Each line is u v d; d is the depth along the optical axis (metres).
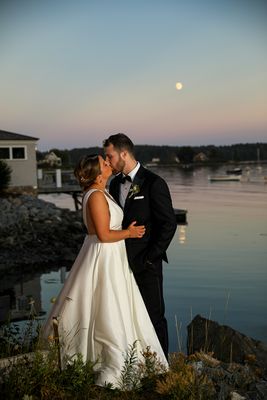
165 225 4.32
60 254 16.86
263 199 42.84
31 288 12.52
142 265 4.31
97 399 3.75
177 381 3.88
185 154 151.00
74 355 3.99
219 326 6.67
